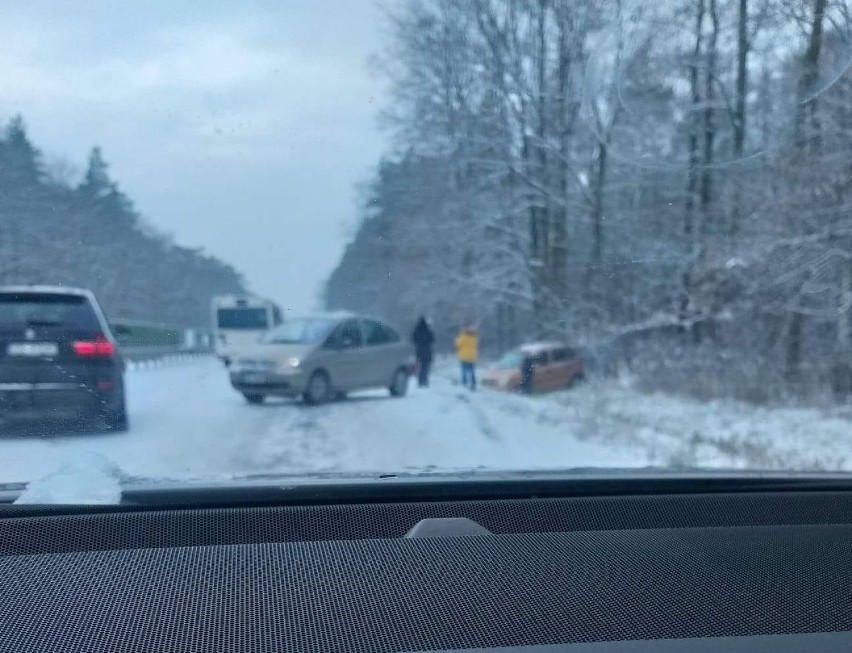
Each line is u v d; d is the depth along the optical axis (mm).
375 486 4223
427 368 12758
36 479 4336
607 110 10742
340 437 8688
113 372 7938
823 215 12781
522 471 4660
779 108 10859
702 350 14258
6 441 6648
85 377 7711
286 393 10930
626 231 14055
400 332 12688
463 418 10117
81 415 7641
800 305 13922
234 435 8508
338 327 11758
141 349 11195
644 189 13438
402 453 7797
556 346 14117
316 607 2979
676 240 13891
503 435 8992
